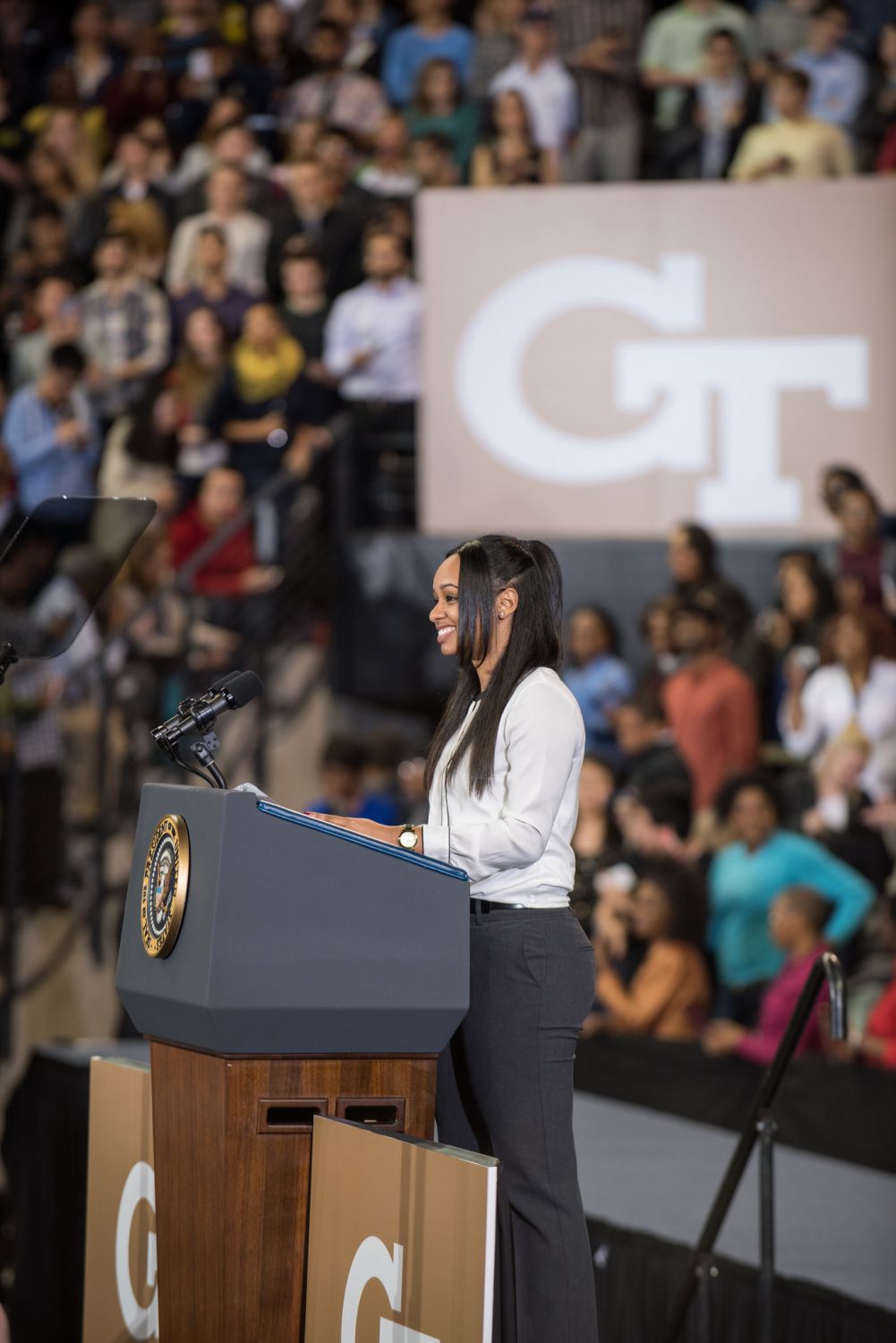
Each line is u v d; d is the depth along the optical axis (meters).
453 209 14.22
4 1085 12.93
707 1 16.03
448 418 14.23
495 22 16.50
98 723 13.24
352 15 17.78
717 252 13.84
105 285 15.82
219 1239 4.37
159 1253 4.71
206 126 16.83
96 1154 5.79
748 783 11.23
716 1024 10.31
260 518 14.07
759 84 15.31
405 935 4.38
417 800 12.62
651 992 10.88
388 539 13.88
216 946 4.16
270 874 4.23
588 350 14.03
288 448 14.73
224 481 14.27
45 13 19.70
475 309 14.18
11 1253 10.56
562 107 15.73
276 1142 4.40
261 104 17.83
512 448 14.14
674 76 15.69
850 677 12.30
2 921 13.50
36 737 13.45
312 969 4.26
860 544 13.11
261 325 14.79
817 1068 9.60
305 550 14.30
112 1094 5.68
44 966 13.42
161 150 17.09
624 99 15.73
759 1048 10.02
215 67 17.80
